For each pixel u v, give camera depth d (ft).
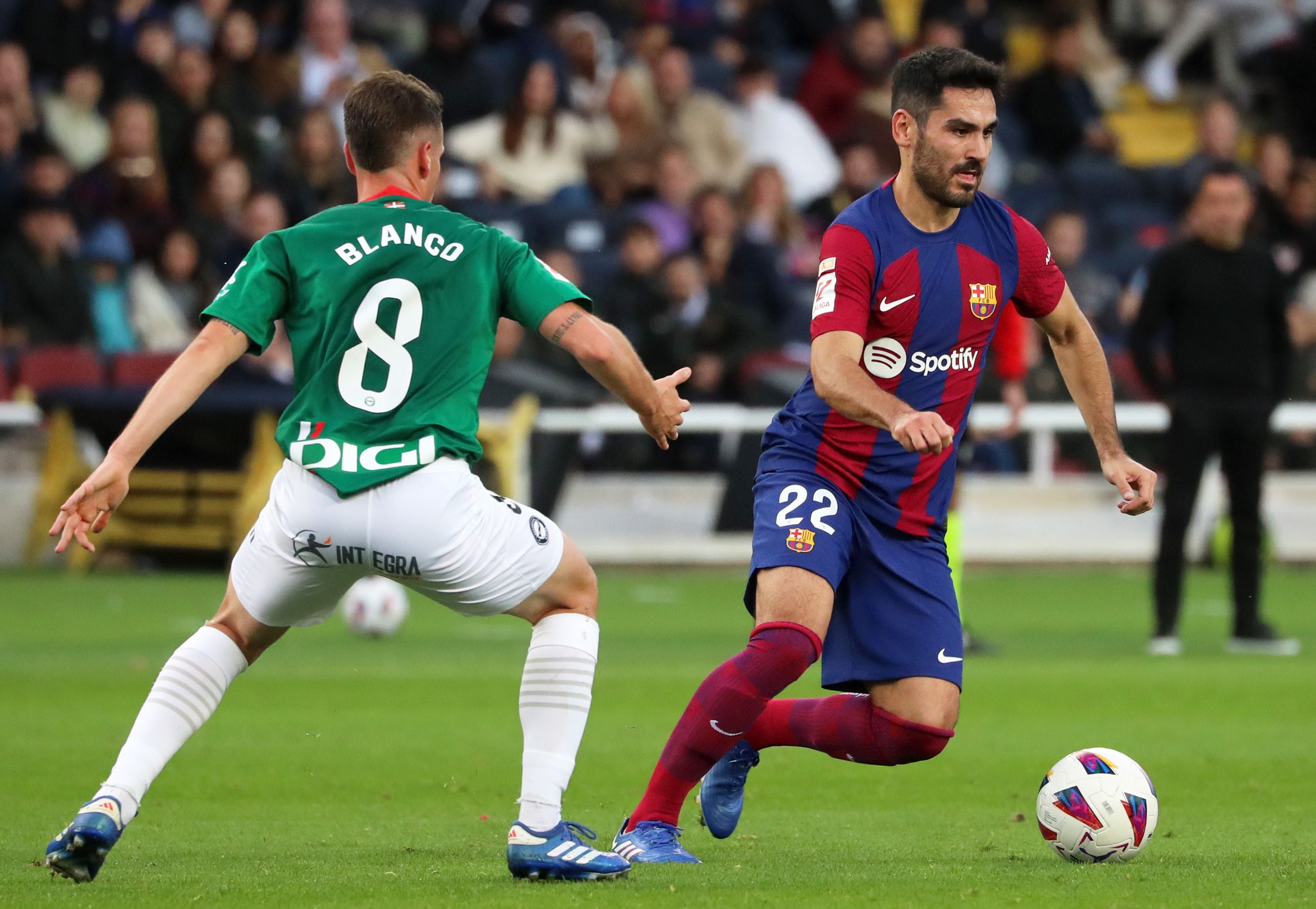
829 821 66.59
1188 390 124.77
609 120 237.66
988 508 206.08
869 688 59.11
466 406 51.29
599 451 204.64
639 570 198.59
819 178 244.63
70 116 219.00
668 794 56.29
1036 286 60.34
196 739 87.56
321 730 90.63
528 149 231.09
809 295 220.84
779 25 280.10
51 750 83.05
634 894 49.62
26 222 197.98
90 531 48.52
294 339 51.60
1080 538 208.23
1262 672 115.75
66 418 188.44
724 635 138.31
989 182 256.32
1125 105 304.50
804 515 57.47
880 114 251.80
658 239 204.64
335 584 51.65
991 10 285.23
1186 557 127.85
